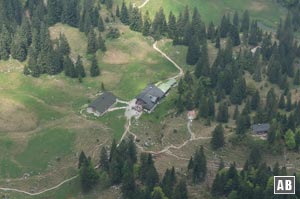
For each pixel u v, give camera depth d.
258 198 178.88
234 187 188.38
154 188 184.00
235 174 189.50
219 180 189.12
